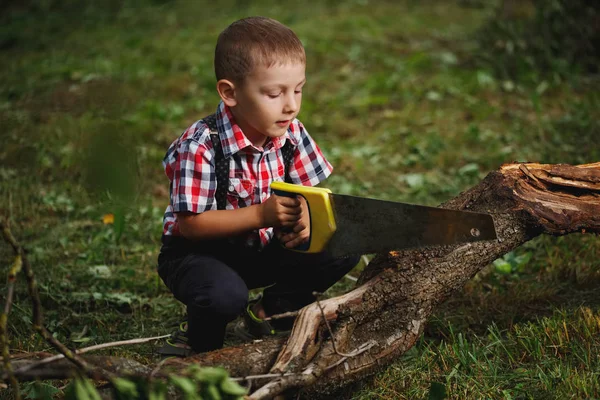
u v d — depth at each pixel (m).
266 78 2.55
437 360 2.87
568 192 2.91
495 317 3.26
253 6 11.02
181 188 2.61
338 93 7.21
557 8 7.41
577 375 2.64
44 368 2.21
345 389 2.67
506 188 2.89
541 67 7.35
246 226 2.61
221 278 2.62
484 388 2.67
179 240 2.79
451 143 5.86
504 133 5.99
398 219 2.43
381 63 8.05
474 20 10.28
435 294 2.70
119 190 3.85
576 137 5.54
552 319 3.10
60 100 6.40
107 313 3.47
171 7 11.12
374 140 6.08
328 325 2.41
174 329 3.33
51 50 8.70
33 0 11.04
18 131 5.62
